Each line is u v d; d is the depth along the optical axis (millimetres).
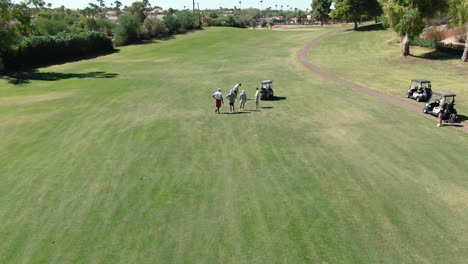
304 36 77688
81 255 11422
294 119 24078
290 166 17031
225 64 49031
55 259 11281
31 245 11961
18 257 11414
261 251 11375
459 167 16562
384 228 12344
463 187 14828
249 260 11008
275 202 14023
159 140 20656
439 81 34219
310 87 33500
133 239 12102
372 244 11570
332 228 12391
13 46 45688
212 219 13055
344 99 28891
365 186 15078
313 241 11773
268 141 20172
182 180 15875
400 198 14133
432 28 57781
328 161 17484
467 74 36938
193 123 23578
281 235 12102
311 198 14258
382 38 63125
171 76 41250
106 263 11047
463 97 28484
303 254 11195
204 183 15578
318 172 16391
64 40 58906
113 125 23531
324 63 46531
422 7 43969
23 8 46750
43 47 54344
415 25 44250
